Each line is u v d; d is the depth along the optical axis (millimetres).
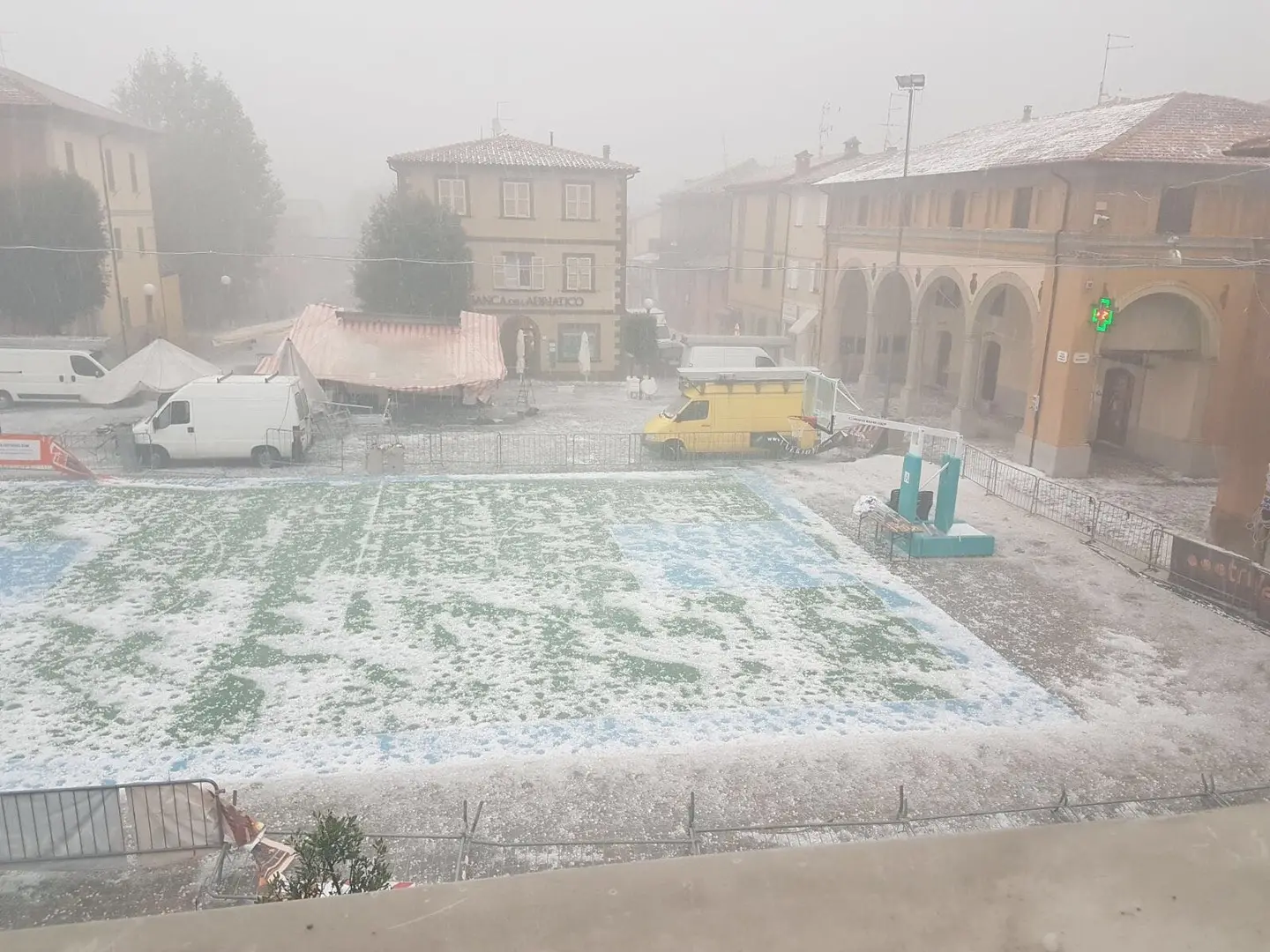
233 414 25625
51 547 19172
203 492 23453
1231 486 18922
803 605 17062
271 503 22562
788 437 28562
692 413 28141
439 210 39625
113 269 40594
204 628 15438
